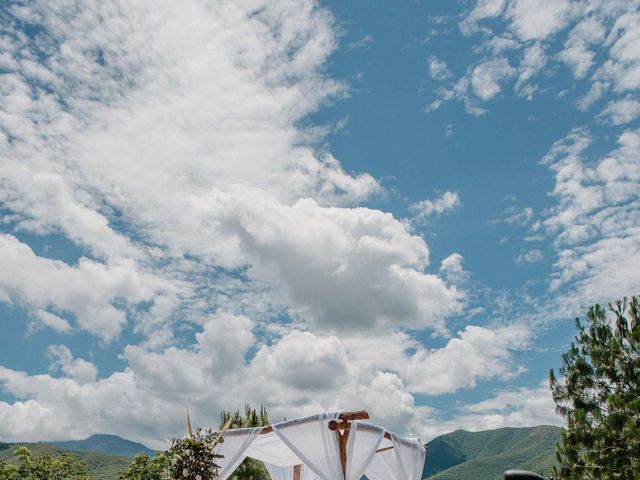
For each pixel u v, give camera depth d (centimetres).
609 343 1518
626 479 1289
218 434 870
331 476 809
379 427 875
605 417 1401
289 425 861
